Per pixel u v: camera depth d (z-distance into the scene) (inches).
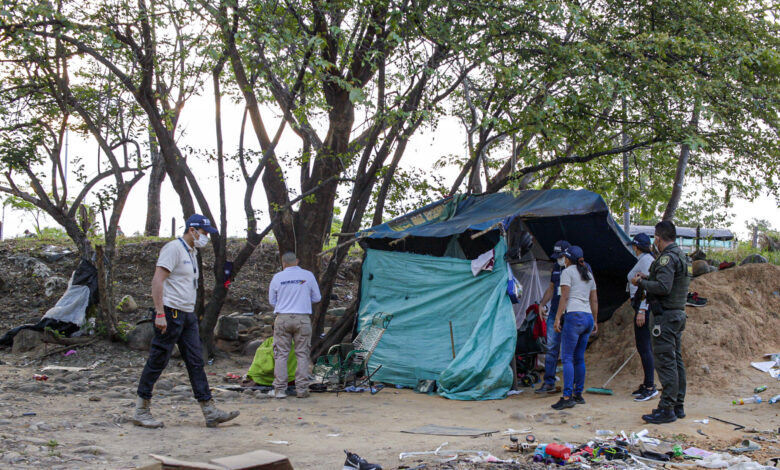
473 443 212.4
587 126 427.5
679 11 434.3
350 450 199.6
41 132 462.3
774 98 410.6
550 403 299.7
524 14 396.8
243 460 125.4
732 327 328.5
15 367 389.1
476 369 327.3
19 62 441.7
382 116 381.7
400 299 394.0
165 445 200.1
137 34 432.1
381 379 380.8
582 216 364.8
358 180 440.1
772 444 208.2
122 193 457.7
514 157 422.0
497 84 427.8
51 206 459.2
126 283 580.4
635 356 343.9
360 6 378.0
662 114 405.4
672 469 180.5
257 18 361.1
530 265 391.9
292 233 462.9
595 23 433.4
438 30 387.5
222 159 431.5
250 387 352.5
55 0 381.7
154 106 414.3
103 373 374.3
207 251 674.2
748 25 438.3
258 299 599.2
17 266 573.3
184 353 240.2
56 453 173.2
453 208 420.5
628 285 307.9
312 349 444.1
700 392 294.8
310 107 388.2
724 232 940.6
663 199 528.4
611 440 212.1
